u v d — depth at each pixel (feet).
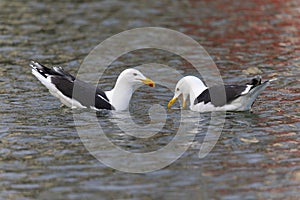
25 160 45.75
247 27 90.63
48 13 98.58
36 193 40.73
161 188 41.42
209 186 41.65
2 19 94.07
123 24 92.38
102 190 41.11
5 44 80.89
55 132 51.21
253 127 52.29
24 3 104.99
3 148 47.91
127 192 40.81
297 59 74.28
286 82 65.26
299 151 47.32
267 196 40.34
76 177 42.98
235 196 40.34
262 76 67.62
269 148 47.98
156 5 104.88
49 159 45.96
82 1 107.45
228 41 83.46
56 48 79.56
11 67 70.85
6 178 42.80
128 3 106.42
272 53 77.20
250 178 42.80
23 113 55.67
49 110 56.54
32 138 49.93
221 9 102.01
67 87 57.11
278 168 44.37
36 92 61.93
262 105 57.93
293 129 51.80
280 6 103.30
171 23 92.94
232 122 53.52
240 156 46.55
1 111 56.13
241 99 55.16
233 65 72.23
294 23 92.53
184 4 105.70
